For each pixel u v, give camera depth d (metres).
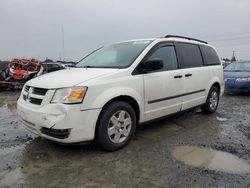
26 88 3.92
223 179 2.99
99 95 3.52
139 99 4.06
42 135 3.54
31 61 13.04
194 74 5.29
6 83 11.44
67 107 3.28
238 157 3.64
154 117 4.44
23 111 3.69
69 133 3.32
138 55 4.23
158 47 4.58
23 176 3.05
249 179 3.00
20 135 4.59
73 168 3.26
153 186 2.83
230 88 9.66
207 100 5.98
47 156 3.62
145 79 4.14
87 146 3.98
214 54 6.39
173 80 4.68
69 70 4.34
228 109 7.05
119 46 4.89
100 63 4.56
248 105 7.71
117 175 3.08
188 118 5.90
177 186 2.83
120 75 3.84
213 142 4.26
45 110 3.35
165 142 4.23
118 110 3.79
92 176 3.05
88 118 3.42
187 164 3.39
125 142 3.95
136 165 3.35
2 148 3.93
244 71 10.16
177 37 5.33
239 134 4.71
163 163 3.41
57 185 2.85
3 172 3.14
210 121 5.65
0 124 5.39
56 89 3.39
